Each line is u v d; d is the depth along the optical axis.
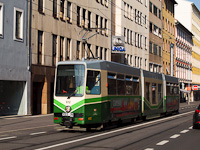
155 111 25.77
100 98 16.64
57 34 33.72
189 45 100.12
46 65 31.81
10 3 27.12
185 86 93.88
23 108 28.73
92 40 41.25
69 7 36.28
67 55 35.75
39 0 31.06
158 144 12.18
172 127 19.00
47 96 31.59
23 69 28.44
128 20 53.75
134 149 10.96
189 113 34.97
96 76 16.59
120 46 46.94
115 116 18.14
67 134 15.29
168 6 78.94
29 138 13.72
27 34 29.08
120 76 19.12
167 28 77.19
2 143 12.23
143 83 23.05
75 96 15.95
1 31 26.17
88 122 15.90
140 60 59.38
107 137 14.15
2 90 26.73
